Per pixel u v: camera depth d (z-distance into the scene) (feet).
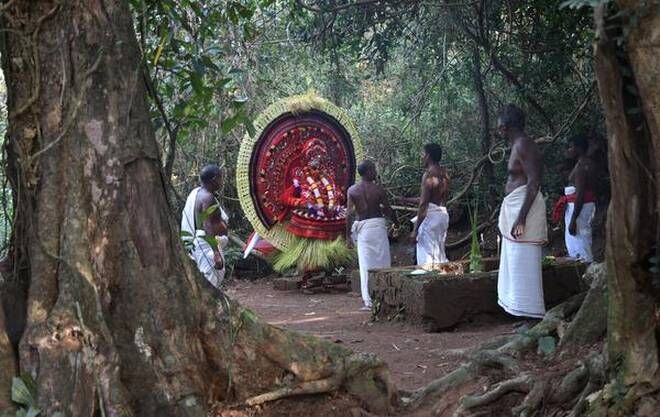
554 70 37.24
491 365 16.75
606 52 12.44
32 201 14.25
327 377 15.30
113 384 13.20
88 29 14.14
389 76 48.91
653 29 11.76
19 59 14.19
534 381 15.33
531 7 36.24
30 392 13.14
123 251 14.03
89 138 14.02
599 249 36.91
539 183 23.34
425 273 28.12
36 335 13.34
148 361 13.76
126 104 14.25
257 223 41.42
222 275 28.89
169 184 15.40
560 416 14.73
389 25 39.47
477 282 26.63
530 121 42.37
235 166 47.50
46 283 13.73
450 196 45.65
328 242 41.47
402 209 45.16
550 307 26.45
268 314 33.94
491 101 45.06
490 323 26.73
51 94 14.14
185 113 17.56
